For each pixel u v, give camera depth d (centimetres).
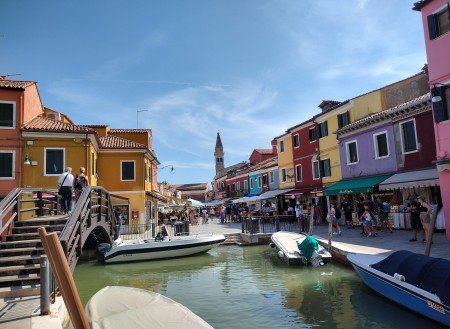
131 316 468
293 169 3144
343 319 778
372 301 877
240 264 1500
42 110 2662
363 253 1131
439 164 1377
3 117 2088
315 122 2781
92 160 2347
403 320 752
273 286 1086
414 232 1345
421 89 2134
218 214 4453
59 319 623
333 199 2561
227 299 980
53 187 2127
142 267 1528
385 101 2223
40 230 279
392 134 1958
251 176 4331
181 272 1405
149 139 3397
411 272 770
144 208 2703
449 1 1366
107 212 1669
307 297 950
